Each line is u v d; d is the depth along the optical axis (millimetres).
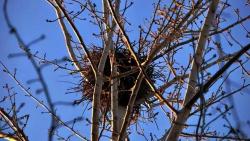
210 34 10500
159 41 11094
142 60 13352
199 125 6656
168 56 12234
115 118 10531
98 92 10281
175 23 10875
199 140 6676
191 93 8172
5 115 9180
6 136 9742
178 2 11117
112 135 10062
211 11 9055
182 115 7645
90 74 13469
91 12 11562
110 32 11336
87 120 9984
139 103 13141
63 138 10609
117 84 11320
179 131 7492
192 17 11094
